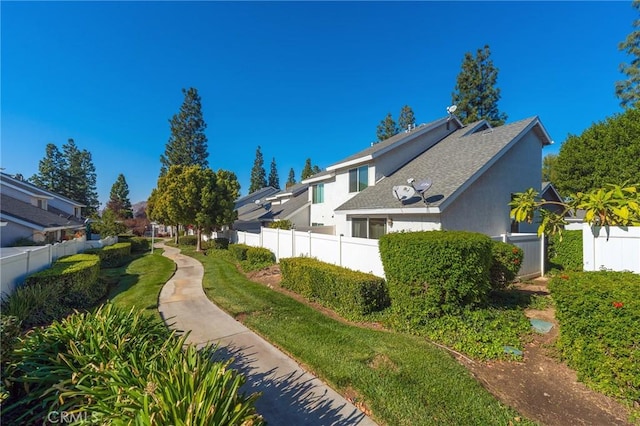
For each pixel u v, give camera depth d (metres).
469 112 31.09
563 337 4.04
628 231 5.17
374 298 6.46
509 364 4.28
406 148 15.76
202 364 2.98
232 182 24.80
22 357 3.08
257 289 9.16
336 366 4.14
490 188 11.16
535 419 3.08
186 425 2.07
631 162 15.64
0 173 24.36
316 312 6.81
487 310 5.88
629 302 3.30
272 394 3.59
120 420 2.24
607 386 3.45
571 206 6.83
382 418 3.10
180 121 41.75
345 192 17.16
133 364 2.99
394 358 4.34
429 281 5.50
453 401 3.34
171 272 12.48
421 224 10.39
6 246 15.88
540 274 10.17
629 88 21.08
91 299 7.86
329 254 9.66
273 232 14.41
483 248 5.65
